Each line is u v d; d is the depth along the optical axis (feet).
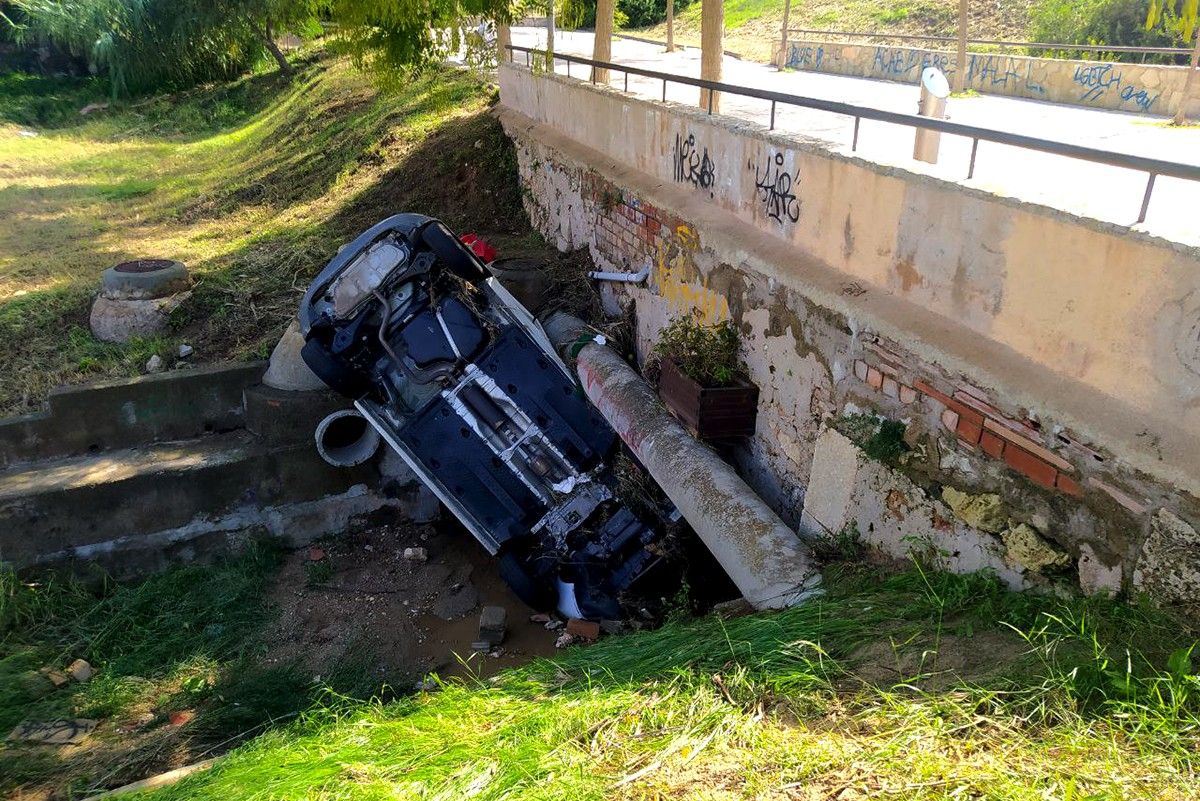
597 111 29.01
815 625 13.03
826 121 31.09
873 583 14.34
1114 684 9.64
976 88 39.75
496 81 48.37
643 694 12.26
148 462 25.23
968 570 13.17
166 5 92.32
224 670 20.94
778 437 18.90
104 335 30.30
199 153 67.77
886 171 14.62
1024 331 12.19
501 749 11.43
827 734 10.50
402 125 48.49
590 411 23.18
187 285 32.12
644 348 26.37
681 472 19.19
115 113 91.71
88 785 17.08
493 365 23.00
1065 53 43.75
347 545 26.03
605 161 28.48
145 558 24.71
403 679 20.33
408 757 11.87
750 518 17.10
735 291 20.26
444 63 54.65
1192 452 9.78
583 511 21.85
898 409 14.71
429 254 24.02
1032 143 12.01
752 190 19.47
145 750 18.10
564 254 32.83
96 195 52.19
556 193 33.86
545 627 21.88
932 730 10.00
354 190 44.34
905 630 12.27
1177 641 9.94
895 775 9.49
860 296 15.46
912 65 44.39
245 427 27.20
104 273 31.19
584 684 13.04
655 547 20.89
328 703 19.33
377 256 23.76
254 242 38.70
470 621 22.57
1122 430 10.57
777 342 18.52
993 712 10.10
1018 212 12.01
